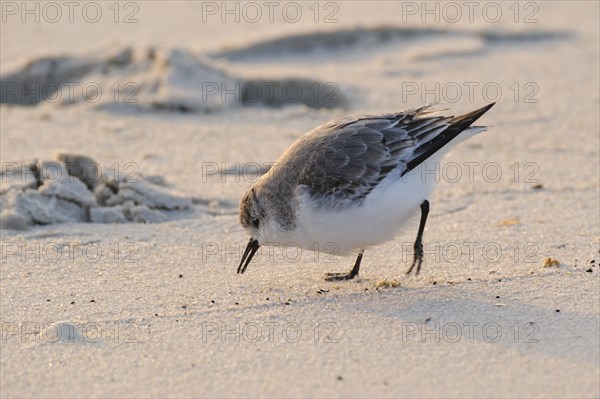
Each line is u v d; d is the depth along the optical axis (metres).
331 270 10.89
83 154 13.52
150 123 16.48
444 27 22.45
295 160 10.02
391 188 9.80
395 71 19.70
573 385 7.75
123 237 11.84
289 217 10.01
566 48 21.72
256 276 10.66
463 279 10.27
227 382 7.89
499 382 7.81
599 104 17.75
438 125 10.10
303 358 8.30
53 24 22.09
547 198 13.21
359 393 7.68
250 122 16.73
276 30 21.47
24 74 18.27
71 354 8.45
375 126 10.12
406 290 9.98
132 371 8.12
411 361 8.20
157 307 9.60
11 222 11.87
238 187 13.69
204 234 12.08
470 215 12.64
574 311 9.22
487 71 19.88
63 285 10.28
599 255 10.89
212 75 18.03
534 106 17.67
